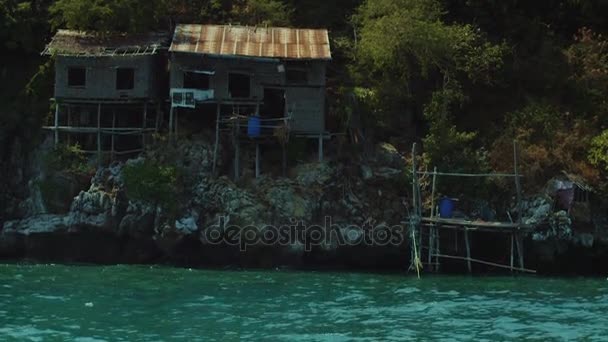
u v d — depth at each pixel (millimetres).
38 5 43969
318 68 39062
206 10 44219
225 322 22844
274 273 33094
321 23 45188
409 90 41250
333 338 20922
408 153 38938
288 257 35031
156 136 37969
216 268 34375
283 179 36094
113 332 21453
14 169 39969
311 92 38938
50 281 29828
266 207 35031
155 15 41625
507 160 37281
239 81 39781
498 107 41625
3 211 39125
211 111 40219
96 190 35656
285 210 34969
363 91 39906
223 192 35219
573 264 35844
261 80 39031
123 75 39750
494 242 35875
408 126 40719
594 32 45375
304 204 35125
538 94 42156
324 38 40562
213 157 37094
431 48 40438
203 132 38750
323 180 36000
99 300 26109
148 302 25828
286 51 39031
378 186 36531
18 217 38906
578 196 36062
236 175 36906
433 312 24625
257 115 38062
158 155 36906
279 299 26672
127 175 35375
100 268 33562
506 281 31859
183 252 35250
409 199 36188
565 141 37750
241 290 28453
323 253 35188
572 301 26938
